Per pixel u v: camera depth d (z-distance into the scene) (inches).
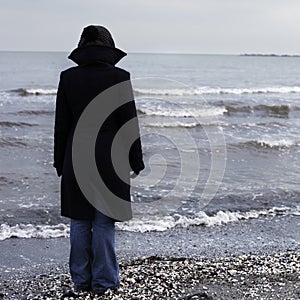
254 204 346.0
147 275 191.9
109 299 163.9
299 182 412.5
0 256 242.2
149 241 268.1
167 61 3841.0
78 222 163.9
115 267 169.6
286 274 196.5
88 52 157.9
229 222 307.4
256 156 522.3
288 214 326.6
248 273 197.5
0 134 609.6
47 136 603.2
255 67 3255.4
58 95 159.6
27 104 911.7
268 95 1254.9
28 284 198.2
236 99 1087.0
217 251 252.2
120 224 295.0
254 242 269.0
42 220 302.0
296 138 644.1
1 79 1579.7
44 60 3459.6
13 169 435.5
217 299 167.3
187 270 201.3
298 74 2444.6
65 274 215.3
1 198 345.4
